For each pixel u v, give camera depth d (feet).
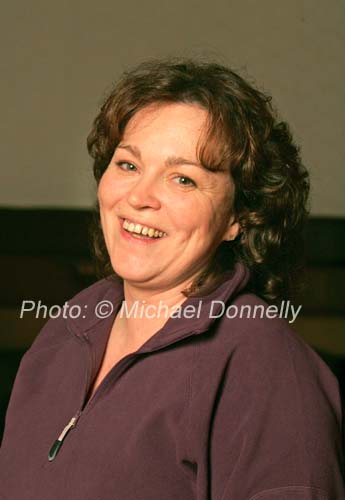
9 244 13.93
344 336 13.65
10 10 14.26
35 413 5.42
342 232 13.93
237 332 4.69
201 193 4.84
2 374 12.66
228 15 14.15
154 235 4.96
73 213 14.03
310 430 4.28
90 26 14.33
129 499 4.48
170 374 4.70
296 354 4.62
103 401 4.87
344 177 14.55
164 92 4.78
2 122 14.62
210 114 4.71
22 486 4.98
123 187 4.99
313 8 14.11
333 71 14.29
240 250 5.44
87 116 14.64
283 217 5.37
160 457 4.52
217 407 4.52
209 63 5.17
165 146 4.73
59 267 13.83
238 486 4.25
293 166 5.38
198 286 5.09
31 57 14.43
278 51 14.24
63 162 14.84
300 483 4.13
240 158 4.83
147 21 14.25
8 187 14.82
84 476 4.66
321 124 14.46
